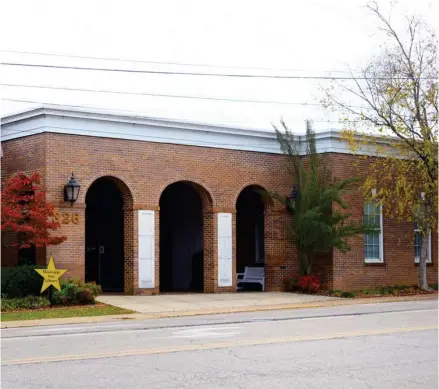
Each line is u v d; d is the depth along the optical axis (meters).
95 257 31.91
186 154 28.11
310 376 10.84
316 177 29.31
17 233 24.64
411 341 14.63
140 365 11.73
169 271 33.56
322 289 29.86
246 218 34.34
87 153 25.80
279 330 16.81
